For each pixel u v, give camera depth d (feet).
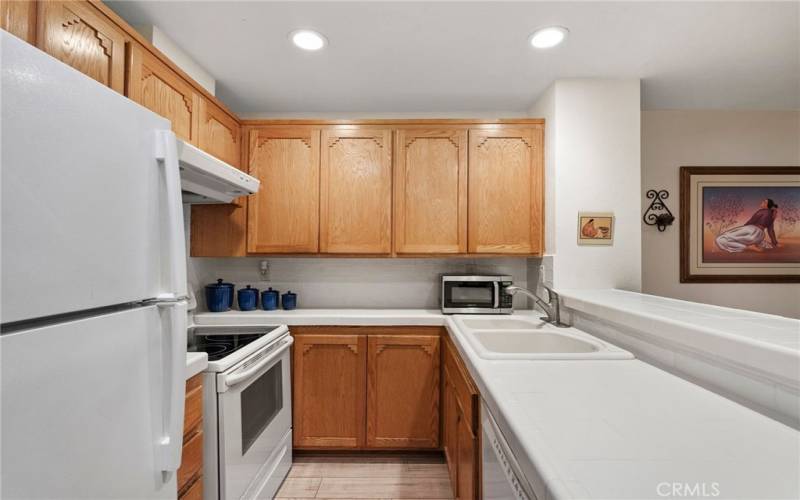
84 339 2.10
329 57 5.99
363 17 4.94
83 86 2.10
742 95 7.46
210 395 4.31
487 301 7.41
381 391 7.02
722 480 1.81
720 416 2.57
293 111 8.31
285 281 8.46
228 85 6.99
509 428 2.45
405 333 7.06
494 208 7.39
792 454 2.06
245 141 7.47
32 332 1.82
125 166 2.41
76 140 2.04
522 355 3.96
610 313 4.62
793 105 7.93
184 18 4.95
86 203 2.11
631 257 6.83
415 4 4.68
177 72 5.30
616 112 6.75
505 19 4.98
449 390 6.09
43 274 1.86
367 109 8.20
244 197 7.45
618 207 6.80
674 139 8.24
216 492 4.28
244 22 5.05
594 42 5.54
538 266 7.63
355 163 7.47
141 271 2.54
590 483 1.77
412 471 6.60
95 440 2.16
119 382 2.34
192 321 6.93
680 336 3.41
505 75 6.61
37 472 1.85
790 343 2.64
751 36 5.36
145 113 2.61
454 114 8.31
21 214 1.76
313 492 5.98
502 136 7.39
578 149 6.79
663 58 6.02
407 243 7.46
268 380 5.79
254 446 5.10
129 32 4.31
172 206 2.74
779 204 8.14
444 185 7.45
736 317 3.76
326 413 7.01
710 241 8.18
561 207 6.82
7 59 1.70
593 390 3.05
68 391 2.00
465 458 4.34
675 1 4.61
